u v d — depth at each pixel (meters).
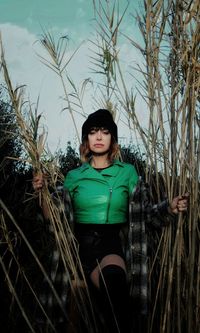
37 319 2.53
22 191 3.48
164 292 2.44
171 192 2.38
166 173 2.41
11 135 2.45
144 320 2.56
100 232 2.47
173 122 2.39
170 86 2.45
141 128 2.54
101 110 2.61
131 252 2.52
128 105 2.56
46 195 2.23
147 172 2.59
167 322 2.28
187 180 2.35
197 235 2.38
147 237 2.72
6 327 2.75
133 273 2.50
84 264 2.44
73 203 2.56
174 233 2.47
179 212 2.30
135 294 2.49
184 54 2.35
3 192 3.39
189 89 2.32
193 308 2.33
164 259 2.41
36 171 2.22
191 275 2.24
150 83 2.47
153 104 2.48
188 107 2.32
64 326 2.58
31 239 3.26
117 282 2.28
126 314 2.31
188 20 2.38
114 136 2.62
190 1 2.39
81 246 2.49
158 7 2.48
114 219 2.49
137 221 2.54
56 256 2.54
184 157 2.32
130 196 2.55
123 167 2.59
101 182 2.52
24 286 3.03
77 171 2.59
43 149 2.18
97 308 2.43
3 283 2.90
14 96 2.19
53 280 2.52
